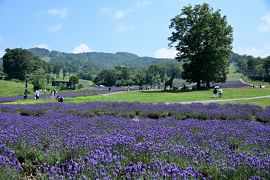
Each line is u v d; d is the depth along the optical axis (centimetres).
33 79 10144
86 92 7975
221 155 881
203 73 7525
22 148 945
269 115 2331
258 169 723
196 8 7750
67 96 6053
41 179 696
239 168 735
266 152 960
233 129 1412
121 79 18038
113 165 727
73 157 847
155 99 4750
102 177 665
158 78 16988
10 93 9456
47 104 3128
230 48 7725
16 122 1548
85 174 692
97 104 3092
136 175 674
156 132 1261
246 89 7325
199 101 4278
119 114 2427
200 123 1680
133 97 5338
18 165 750
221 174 709
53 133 1172
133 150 893
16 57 17700
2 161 739
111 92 7962
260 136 1259
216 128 1452
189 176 676
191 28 7762
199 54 7600
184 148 933
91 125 1503
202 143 1073
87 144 936
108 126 1486
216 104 3319
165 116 2470
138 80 16925
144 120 1847
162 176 666
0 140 992
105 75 18450
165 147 938
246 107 3038
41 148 950
